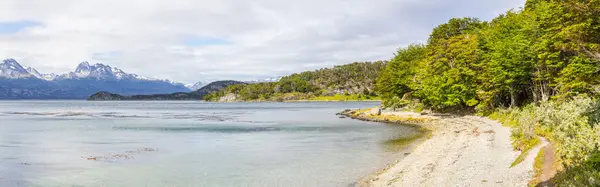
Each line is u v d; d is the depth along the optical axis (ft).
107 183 80.94
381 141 139.64
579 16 81.00
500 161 78.74
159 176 86.22
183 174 87.81
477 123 171.42
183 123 249.75
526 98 207.10
